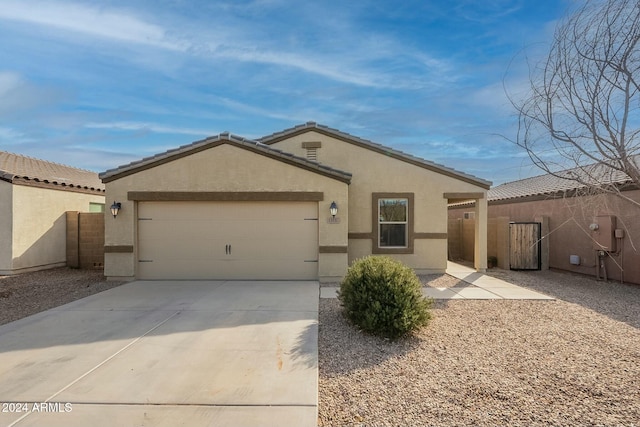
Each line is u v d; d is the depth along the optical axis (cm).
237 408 392
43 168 1650
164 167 1135
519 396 420
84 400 407
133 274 1134
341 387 449
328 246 1133
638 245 1105
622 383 448
